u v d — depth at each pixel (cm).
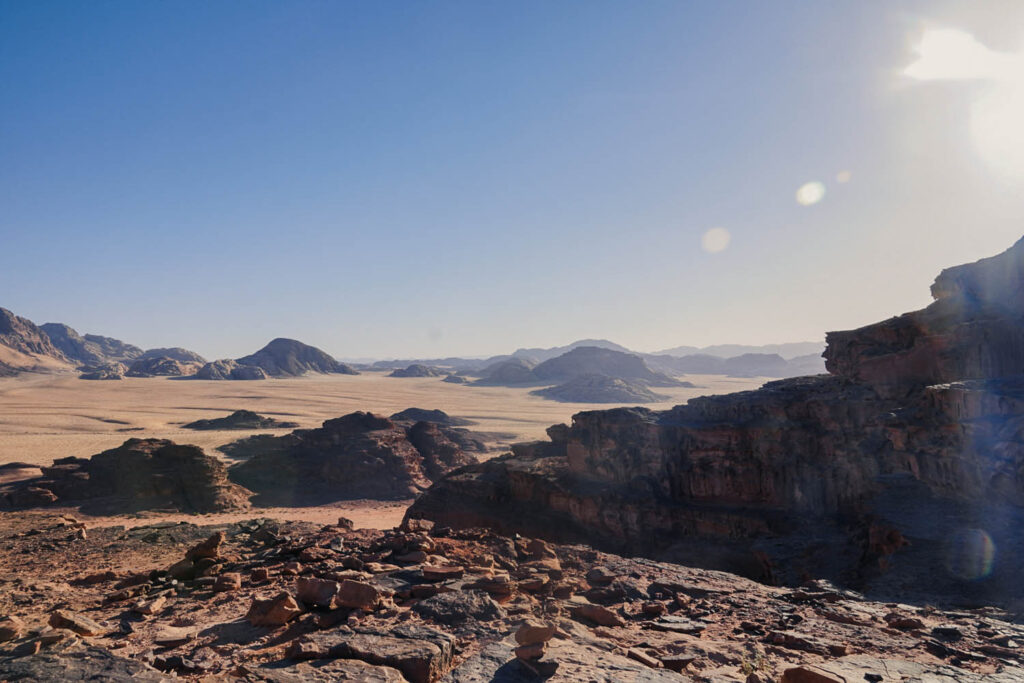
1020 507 2906
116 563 3153
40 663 944
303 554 2130
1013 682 1055
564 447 7038
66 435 17262
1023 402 3130
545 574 1831
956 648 1283
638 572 2022
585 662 1032
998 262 4209
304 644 1048
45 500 8000
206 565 2112
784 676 951
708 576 2025
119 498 8231
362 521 7869
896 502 3384
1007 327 3875
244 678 914
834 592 1956
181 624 1405
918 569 2603
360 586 1331
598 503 5147
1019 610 2017
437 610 1276
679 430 5225
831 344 5341
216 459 9269
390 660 977
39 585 2291
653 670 1022
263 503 9281
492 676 952
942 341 4212
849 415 4512
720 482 4841
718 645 1262
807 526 4056
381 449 10719
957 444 3297
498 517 5756
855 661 1157
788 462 4556
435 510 6281
